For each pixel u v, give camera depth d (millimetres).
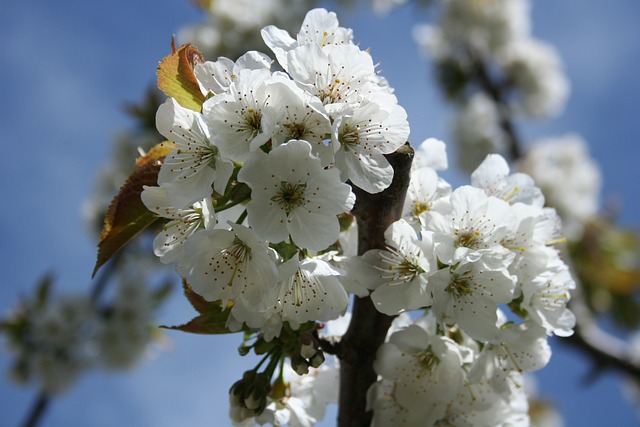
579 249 1008
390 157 336
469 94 1198
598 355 802
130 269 957
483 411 370
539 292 362
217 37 1000
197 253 330
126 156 1006
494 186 376
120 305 945
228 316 345
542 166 1071
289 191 328
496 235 347
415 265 347
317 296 338
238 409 353
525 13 1223
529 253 356
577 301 816
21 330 926
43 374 922
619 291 1010
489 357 357
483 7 1185
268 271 326
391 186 338
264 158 323
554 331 359
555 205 1019
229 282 331
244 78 325
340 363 367
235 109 329
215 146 336
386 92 336
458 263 344
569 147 1085
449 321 344
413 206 361
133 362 949
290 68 333
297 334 347
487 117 1183
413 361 362
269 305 334
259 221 327
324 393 376
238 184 340
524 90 1181
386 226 346
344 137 334
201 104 340
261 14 1009
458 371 359
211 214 332
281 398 366
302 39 347
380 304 346
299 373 340
